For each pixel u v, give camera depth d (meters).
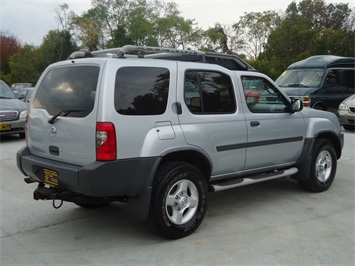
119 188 3.71
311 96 12.39
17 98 11.82
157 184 3.91
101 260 3.67
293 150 5.49
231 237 4.16
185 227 4.12
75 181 3.67
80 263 3.61
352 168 7.40
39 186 4.35
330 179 5.96
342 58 13.72
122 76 3.79
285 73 14.21
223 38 54.06
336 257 3.70
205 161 4.37
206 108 4.45
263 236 4.19
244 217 4.79
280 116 5.27
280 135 5.25
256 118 4.94
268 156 5.15
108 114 3.62
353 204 5.29
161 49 4.40
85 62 3.94
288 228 4.42
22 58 59.56
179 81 4.20
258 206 5.22
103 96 3.64
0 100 10.95
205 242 4.04
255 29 48.12
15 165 7.68
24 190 5.98
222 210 5.06
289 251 3.82
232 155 4.68
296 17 41.25
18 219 4.75
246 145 4.82
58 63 4.32
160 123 3.96
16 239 4.16
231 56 5.20
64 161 3.99
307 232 4.30
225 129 4.55
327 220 4.68
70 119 3.85
